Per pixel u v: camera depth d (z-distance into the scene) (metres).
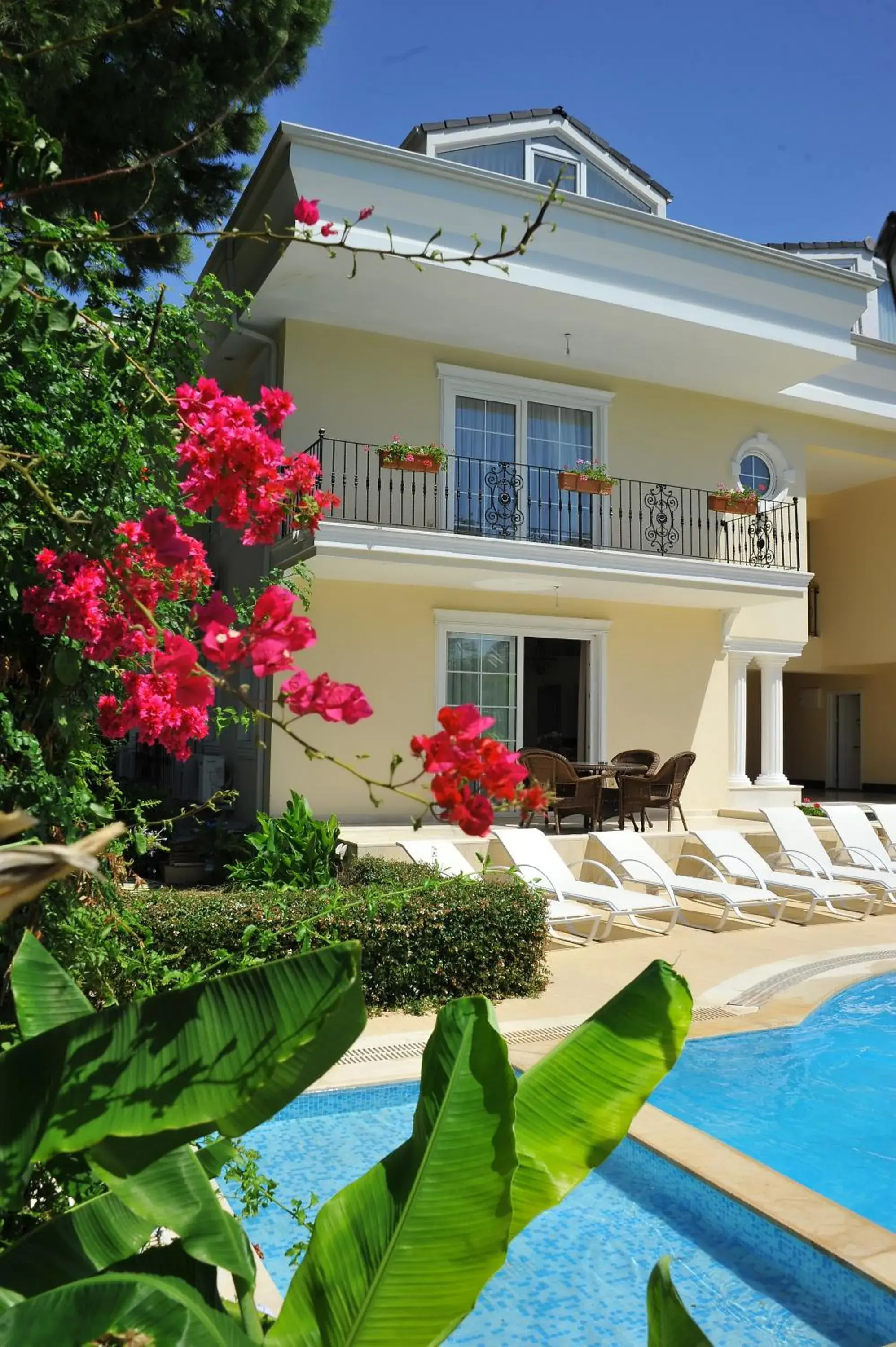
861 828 11.64
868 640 17.36
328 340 11.41
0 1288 1.67
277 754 11.03
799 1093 5.41
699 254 11.28
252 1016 1.69
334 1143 4.53
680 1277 3.49
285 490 2.43
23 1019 1.96
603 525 12.88
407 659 11.83
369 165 9.54
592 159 12.73
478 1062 1.85
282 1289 3.31
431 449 10.92
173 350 3.84
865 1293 3.12
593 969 7.45
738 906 8.87
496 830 9.95
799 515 14.50
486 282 10.31
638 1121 4.44
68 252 2.88
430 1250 1.72
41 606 2.51
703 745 13.79
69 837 2.95
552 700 13.40
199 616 1.91
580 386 12.83
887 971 7.45
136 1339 1.52
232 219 9.62
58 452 3.01
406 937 6.36
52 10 3.97
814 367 12.81
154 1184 1.85
